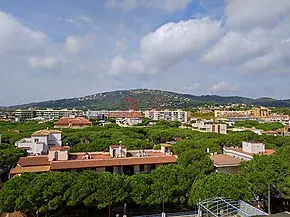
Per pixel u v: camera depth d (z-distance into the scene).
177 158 59.59
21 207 39.59
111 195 41.97
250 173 49.31
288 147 61.69
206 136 103.38
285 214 33.69
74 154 65.06
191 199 43.53
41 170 53.84
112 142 82.12
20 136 98.44
